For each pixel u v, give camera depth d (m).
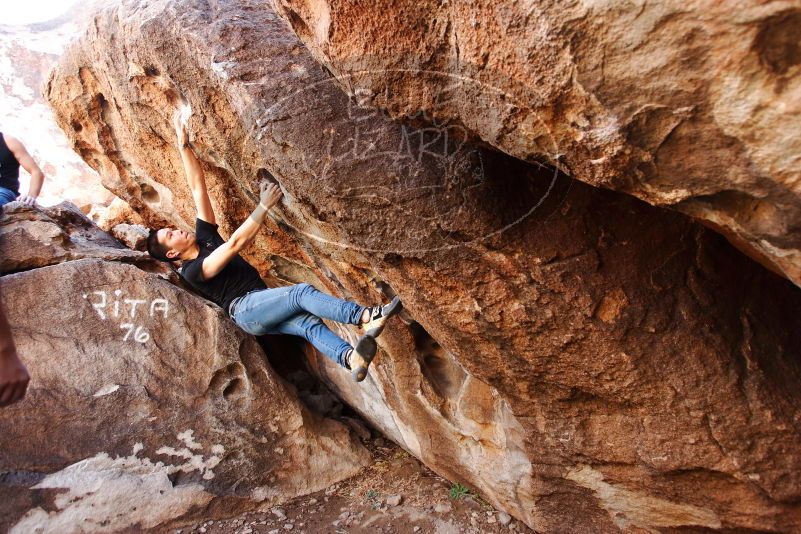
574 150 1.55
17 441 3.57
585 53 1.33
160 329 3.96
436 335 2.80
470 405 3.53
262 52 2.60
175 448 3.87
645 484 2.74
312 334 2.95
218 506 3.89
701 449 2.45
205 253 3.29
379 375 4.02
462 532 3.64
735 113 1.23
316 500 4.11
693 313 2.31
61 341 3.74
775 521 2.46
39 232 4.04
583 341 2.41
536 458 3.06
